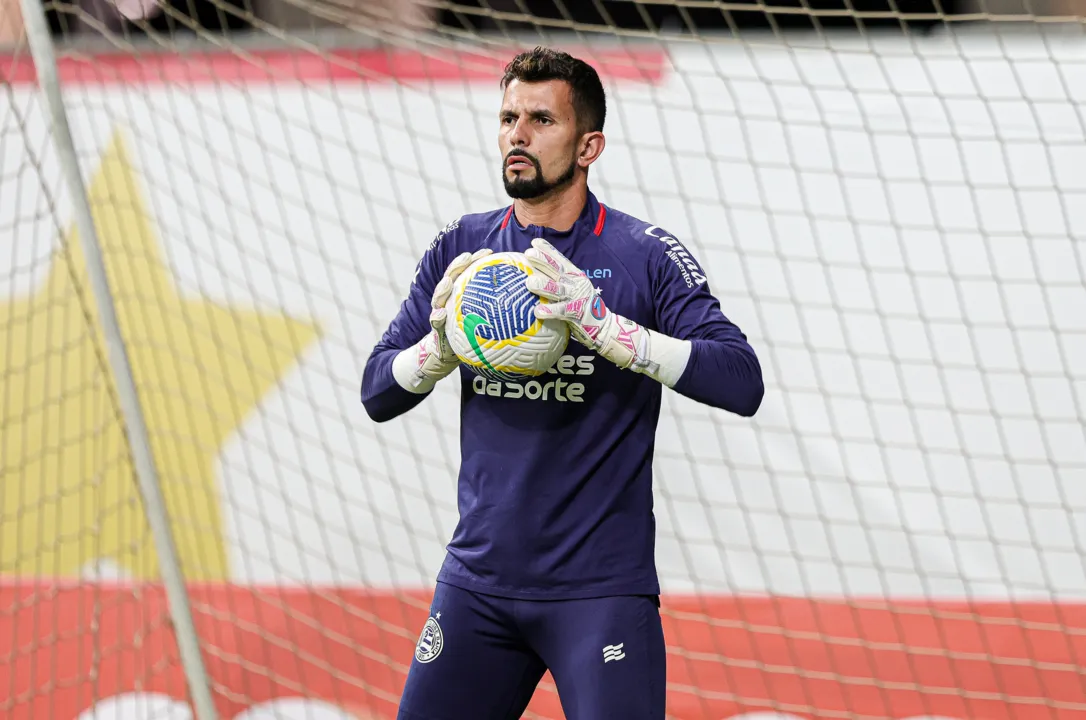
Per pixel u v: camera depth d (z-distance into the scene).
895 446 12.37
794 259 12.44
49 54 11.12
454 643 7.71
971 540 12.25
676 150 12.52
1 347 13.30
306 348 13.08
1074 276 12.05
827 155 12.37
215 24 13.96
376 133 12.95
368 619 12.98
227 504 13.20
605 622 7.34
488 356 7.07
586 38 12.88
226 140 13.12
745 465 12.58
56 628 13.16
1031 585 12.13
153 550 13.14
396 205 12.93
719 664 12.52
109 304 11.48
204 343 13.20
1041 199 12.06
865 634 12.35
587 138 7.46
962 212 12.19
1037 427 12.16
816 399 12.46
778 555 12.52
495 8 13.66
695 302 7.46
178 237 13.18
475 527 7.61
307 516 13.11
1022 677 12.08
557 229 7.64
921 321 12.31
